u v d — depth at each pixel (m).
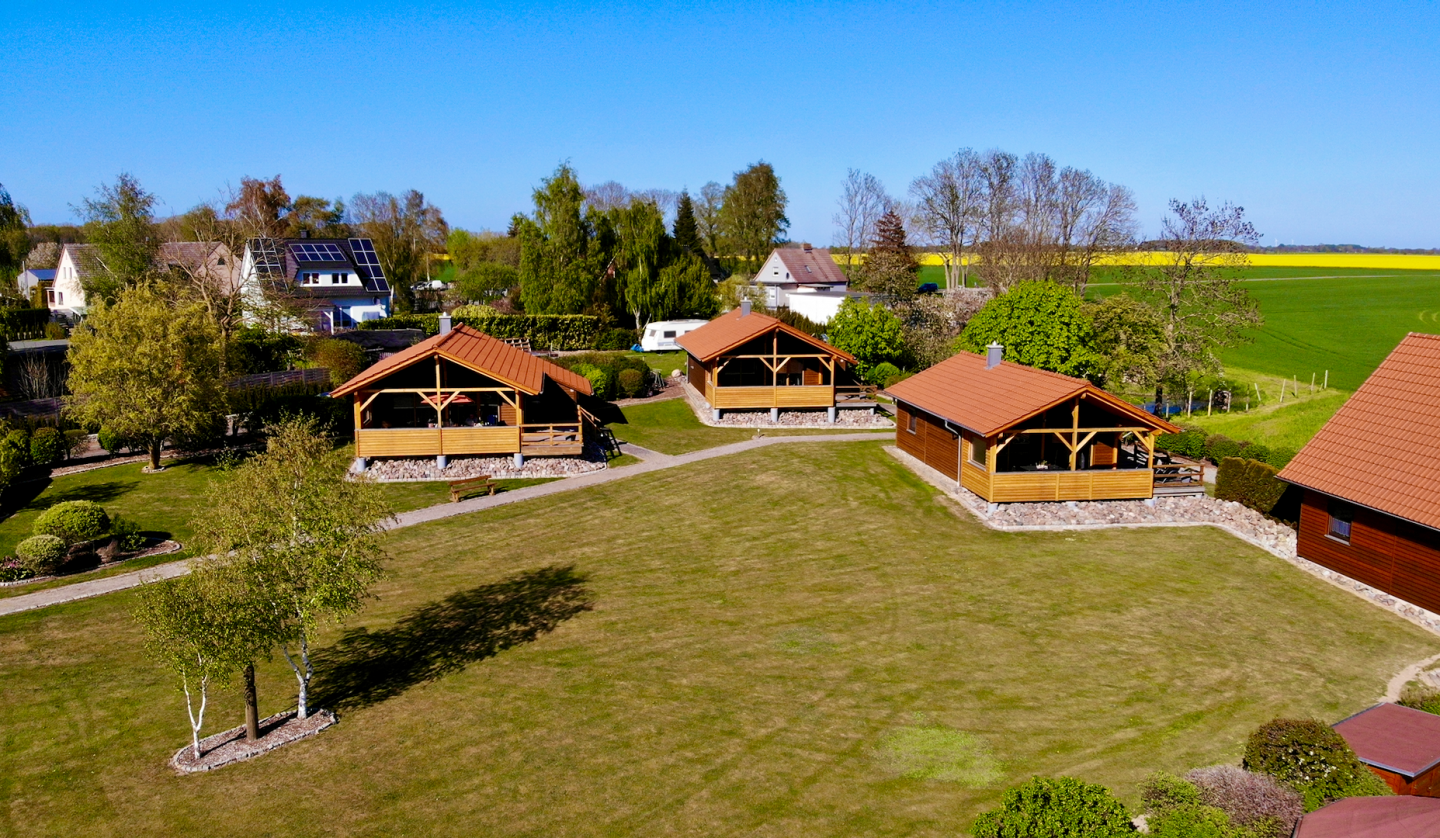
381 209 103.75
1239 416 43.47
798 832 12.59
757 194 109.00
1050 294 43.84
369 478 18.62
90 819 13.48
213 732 16.34
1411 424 22.42
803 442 37.66
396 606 21.84
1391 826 9.94
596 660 18.61
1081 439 28.34
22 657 18.95
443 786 14.13
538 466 33.00
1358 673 17.58
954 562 23.70
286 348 47.88
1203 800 11.63
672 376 53.69
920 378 35.31
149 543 25.77
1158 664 17.83
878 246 83.62
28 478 31.50
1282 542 25.12
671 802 13.45
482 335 39.25
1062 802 10.91
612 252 70.94
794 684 17.22
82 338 31.53
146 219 58.00
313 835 12.94
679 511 28.56
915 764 14.30
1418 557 20.38
